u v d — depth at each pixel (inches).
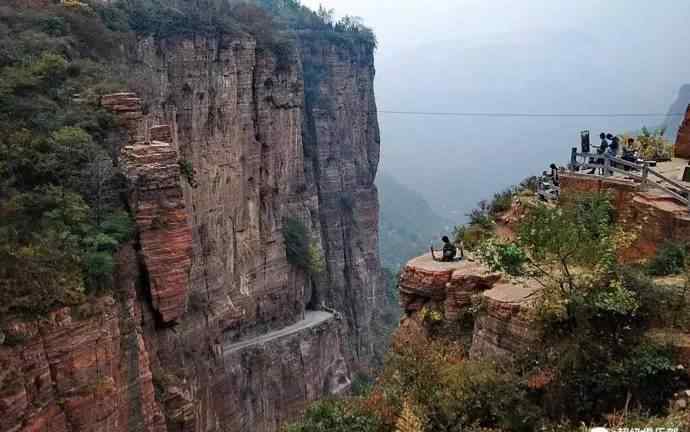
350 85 4055.1
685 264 578.6
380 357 3710.6
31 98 1398.9
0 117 1304.1
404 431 535.2
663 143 1049.5
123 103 1462.8
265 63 2805.1
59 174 1219.9
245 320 2642.7
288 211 3058.6
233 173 2566.4
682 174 824.9
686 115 1016.9
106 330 1044.5
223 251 2498.8
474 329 652.1
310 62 3850.9
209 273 2369.6
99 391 991.6
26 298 928.9
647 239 669.3
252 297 2699.3
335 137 3914.9
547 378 543.8
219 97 2481.5
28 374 896.3
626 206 729.6
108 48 1968.5
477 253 656.4
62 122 1346.0
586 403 515.8
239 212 2610.7
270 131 2861.7
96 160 1242.0
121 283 1160.2
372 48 4338.1
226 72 2503.7
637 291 537.3
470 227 922.7
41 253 1007.6
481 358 617.0
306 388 2741.1
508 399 551.8
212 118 2456.9
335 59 3929.6
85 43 1877.5
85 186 1222.9
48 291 963.3
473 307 655.8
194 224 2319.1
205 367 2048.5
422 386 619.5
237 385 2404.0
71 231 1127.6
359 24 5137.8
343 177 3966.5
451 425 556.7
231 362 2405.3
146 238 1253.1
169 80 2288.4
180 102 2324.1
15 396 849.5
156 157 1282.0
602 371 518.0
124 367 1111.0
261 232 2800.2
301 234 3058.6
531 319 570.9
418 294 757.9
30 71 1472.7
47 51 1593.3
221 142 2495.1
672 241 634.2
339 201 3919.8
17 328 898.1
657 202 679.7
